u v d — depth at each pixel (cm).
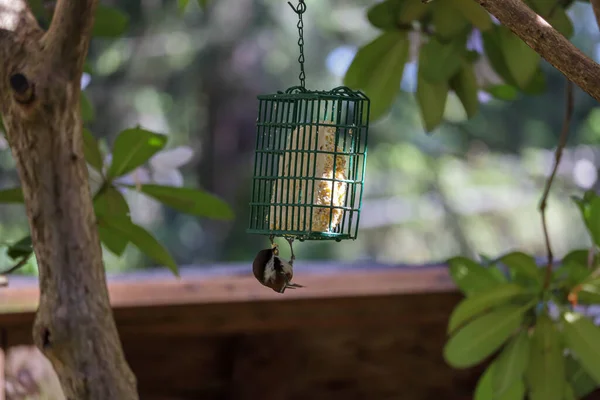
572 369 295
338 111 296
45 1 302
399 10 299
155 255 284
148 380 309
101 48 952
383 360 314
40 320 259
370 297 303
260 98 295
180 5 299
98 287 260
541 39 241
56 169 258
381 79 300
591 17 932
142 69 973
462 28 297
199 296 296
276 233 294
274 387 312
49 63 256
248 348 312
